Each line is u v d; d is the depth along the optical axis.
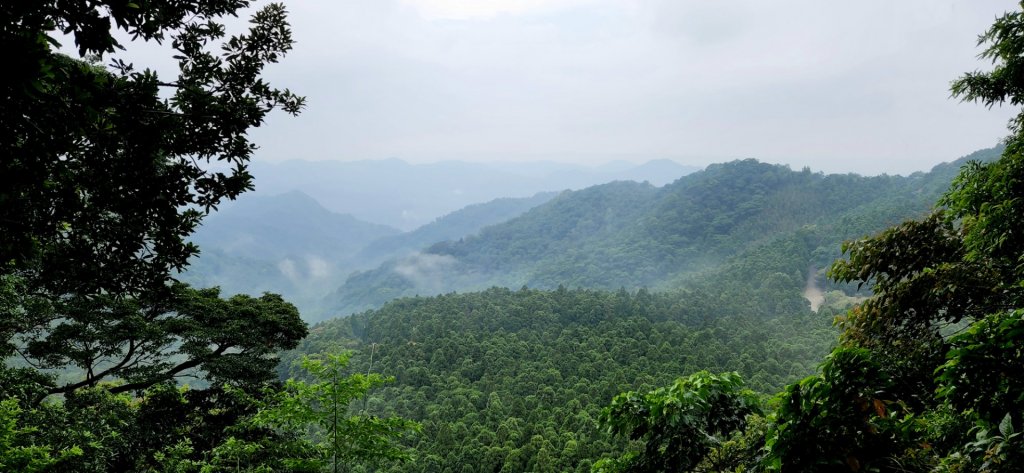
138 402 18.25
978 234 6.46
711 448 4.23
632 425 4.50
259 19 6.09
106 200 5.08
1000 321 3.09
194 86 5.48
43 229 4.79
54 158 3.99
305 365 8.46
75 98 3.91
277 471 10.16
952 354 3.11
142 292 5.90
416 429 8.78
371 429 8.42
